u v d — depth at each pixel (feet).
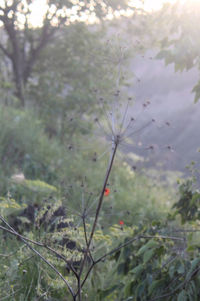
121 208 17.12
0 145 18.15
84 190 7.88
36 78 28.04
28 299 8.09
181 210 9.89
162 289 8.52
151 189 22.49
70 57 25.73
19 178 14.71
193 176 9.78
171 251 9.02
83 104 22.20
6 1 10.68
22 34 26.20
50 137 23.98
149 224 9.90
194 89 9.02
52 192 14.08
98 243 9.86
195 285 8.09
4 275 8.05
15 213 10.88
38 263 8.23
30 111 23.86
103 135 7.82
